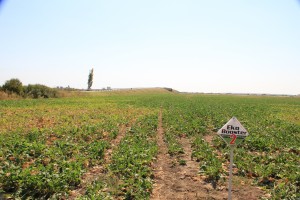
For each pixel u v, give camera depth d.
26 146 12.89
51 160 11.37
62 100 50.59
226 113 31.98
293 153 13.68
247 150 14.34
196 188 9.51
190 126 20.80
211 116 28.28
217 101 62.00
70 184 9.38
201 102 54.78
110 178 9.98
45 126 20.08
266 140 15.66
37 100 48.81
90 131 17.55
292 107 47.94
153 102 50.25
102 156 12.54
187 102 53.03
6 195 8.42
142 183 9.30
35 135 15.77
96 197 8.20
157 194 8.98
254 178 10.29
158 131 20.17
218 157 12.83
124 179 9.84
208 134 19.41
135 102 49.59
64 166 10.48
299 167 10.93
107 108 36.06
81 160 11.41
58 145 13.75
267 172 10.33
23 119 23.55
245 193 9.09
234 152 13.25
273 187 9.41
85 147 13.75
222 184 9.77
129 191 8.70
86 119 24.19
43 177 9.06
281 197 8.57
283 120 27.02
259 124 23.31
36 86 58.91
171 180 10.26
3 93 50.00
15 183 9.07
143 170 10.58
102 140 15.66
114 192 8.83
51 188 8.70
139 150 12.88
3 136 15.73
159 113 32.00
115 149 13.66
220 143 15.39
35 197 8.45
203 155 12.80
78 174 9.73
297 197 8.43
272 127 22.00
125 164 11.07
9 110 30.66
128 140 15.51
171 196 8.85
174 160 12.58
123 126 21.52
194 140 16.20
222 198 8.71
